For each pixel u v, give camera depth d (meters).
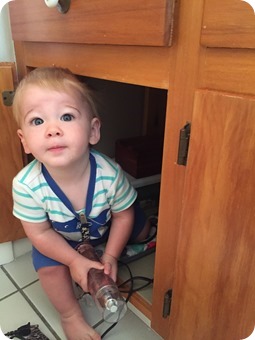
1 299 0.80
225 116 0.40
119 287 0.78
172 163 0.50
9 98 0.76
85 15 0.55
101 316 0.76
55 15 0.62
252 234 0.42
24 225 0.71
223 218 0.45
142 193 1.08
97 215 0.73
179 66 0.44
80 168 0.68
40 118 0.61
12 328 0.72
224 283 0.48
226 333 0.51
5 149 0.79
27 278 0.88
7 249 0.92
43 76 0.62
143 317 0.74
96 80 1.06
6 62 0.82
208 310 0.52
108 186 0.71
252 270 0.44
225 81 0.40
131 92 1.18
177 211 0.52
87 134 0.65
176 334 0.60
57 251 0.70
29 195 0.68
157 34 0.43
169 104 0.48
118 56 0.53
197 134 0.44
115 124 1.18
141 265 0.86
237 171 0.41
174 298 0.58
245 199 0.42
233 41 0.37
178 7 0.42
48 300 0.81
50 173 0.68
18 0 0.71
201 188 0.46
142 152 1.09
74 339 0.69
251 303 0.46
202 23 0.39
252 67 0.37
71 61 0.64
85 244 0.74
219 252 0.47
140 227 0.89
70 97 0.62
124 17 0.47
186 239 0.51
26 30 0.72
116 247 0.74
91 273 0.67
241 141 0.40
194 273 0.52
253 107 0.37
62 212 0.70
